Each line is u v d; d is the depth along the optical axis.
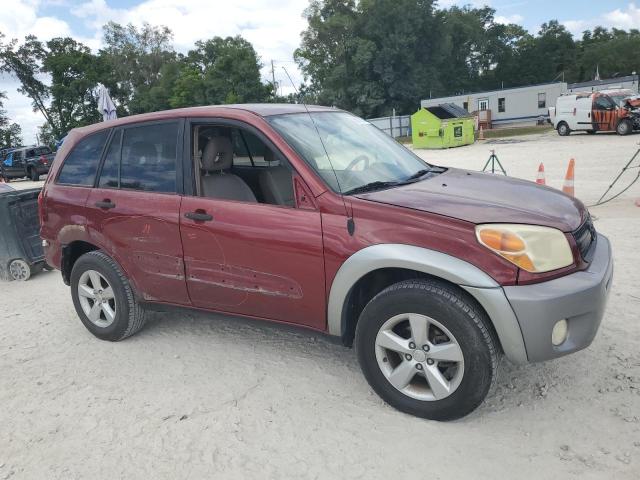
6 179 29.91
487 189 3.47
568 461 2.67
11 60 62.56
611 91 24.70
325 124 4.00
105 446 3.11
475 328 2.83
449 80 74.31
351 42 56.25
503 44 83.38
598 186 10.85
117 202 4.17
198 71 65.50
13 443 3.23
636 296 4.58
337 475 2.70
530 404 3.18
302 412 3.29
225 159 3.99
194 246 3.78
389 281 3.35
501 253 2.78
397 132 46.62
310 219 3.29
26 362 4.36
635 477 2.52
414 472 2.68
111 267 4.33
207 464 2.87
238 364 3.98
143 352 4.32
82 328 5.00
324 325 3.40
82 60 62.75
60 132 64.50
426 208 3.03
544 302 2.72
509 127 42.88
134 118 4.27
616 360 3.57
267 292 3.54
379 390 3.24
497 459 2.73
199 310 3.99
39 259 7.06
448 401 2.98
